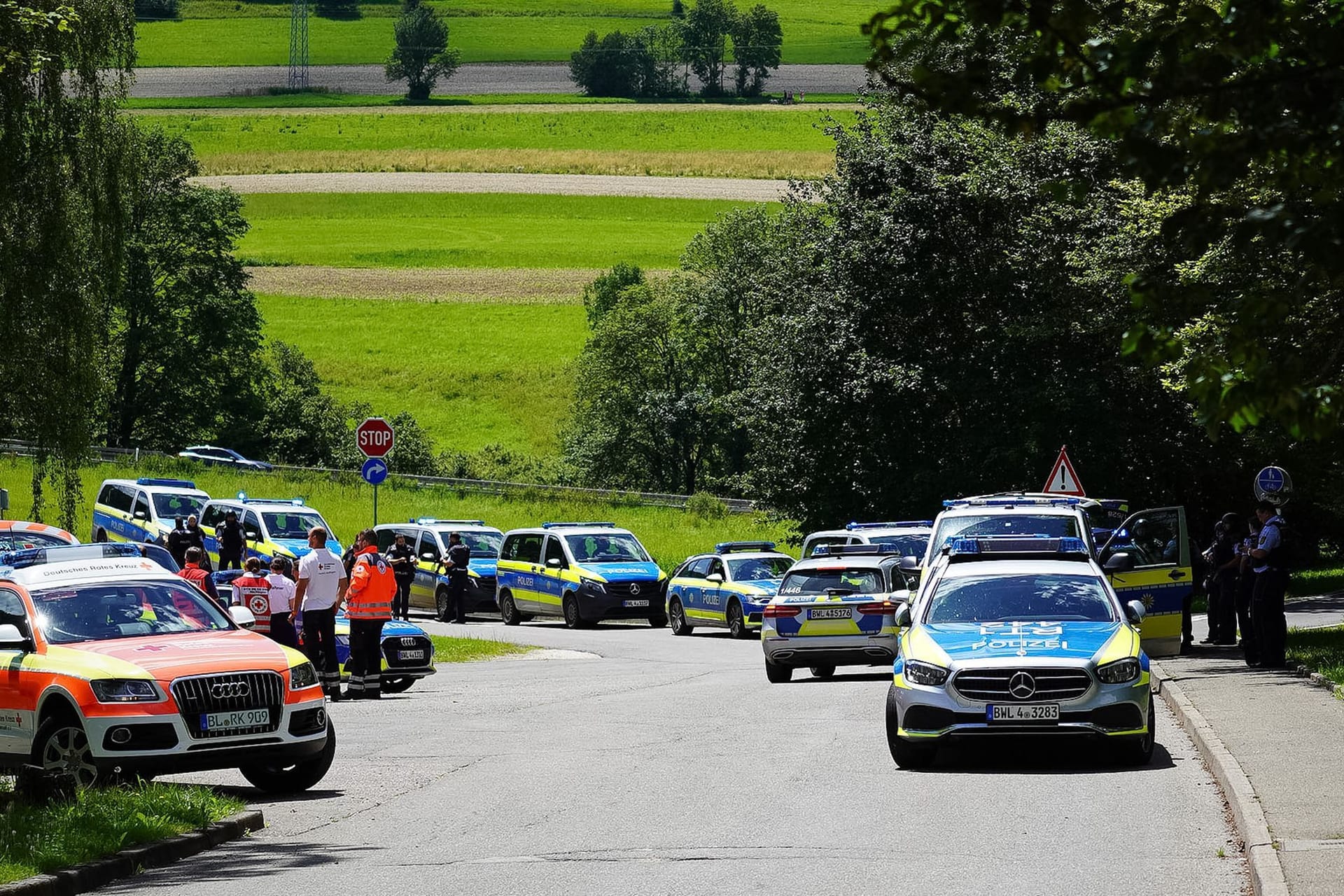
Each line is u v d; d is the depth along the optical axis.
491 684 89.44
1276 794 42.06
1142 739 51.84
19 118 107.12
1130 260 99.06
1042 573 58.25
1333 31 21.36
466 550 150.88
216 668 49.09
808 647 85.25
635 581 142.88
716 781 50.47
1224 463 149.12
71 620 52.56
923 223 147.25
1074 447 143.12
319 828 44.69
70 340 110.62
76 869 36.44
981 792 47.38
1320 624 115.88
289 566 85.56
